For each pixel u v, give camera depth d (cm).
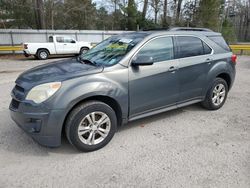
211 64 477
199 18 2800
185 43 440
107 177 284
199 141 372
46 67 387
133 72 367
